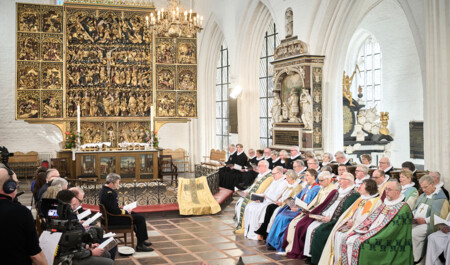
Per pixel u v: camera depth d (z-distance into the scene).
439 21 11.44
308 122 16.81
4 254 4.72
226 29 23.14
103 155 19.34
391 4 21.11
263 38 22.17
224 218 13.38
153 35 20.33
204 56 26.56
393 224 7.61
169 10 15.54
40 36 18.98
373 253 7.61
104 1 20.16
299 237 9.46
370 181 8.40
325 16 16.38
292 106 17.66
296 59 17.27
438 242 7.89
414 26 13.29
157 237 11.23
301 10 17.31
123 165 19.59
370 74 26.02
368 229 7.95
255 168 16.33
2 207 4.79
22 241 4.79
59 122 19.66
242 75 22.33
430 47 11.70
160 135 26.39
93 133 20.23
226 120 26.11
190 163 26.56
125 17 20.28
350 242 7.89
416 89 20.78
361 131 22.38
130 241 10.91
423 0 12.88
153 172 19.95
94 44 20.00
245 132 22.42
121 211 9.99
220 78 26.70
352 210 8.52
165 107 20.52
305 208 9.48
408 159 21.38
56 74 19.22
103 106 20.19
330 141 17.14
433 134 11.73
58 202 6.18
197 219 13.23
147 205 14.08
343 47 17.05
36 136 24.30
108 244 6.99
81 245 6.38
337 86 17.27
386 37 22.11
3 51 23.78
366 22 22.83
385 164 11.38
